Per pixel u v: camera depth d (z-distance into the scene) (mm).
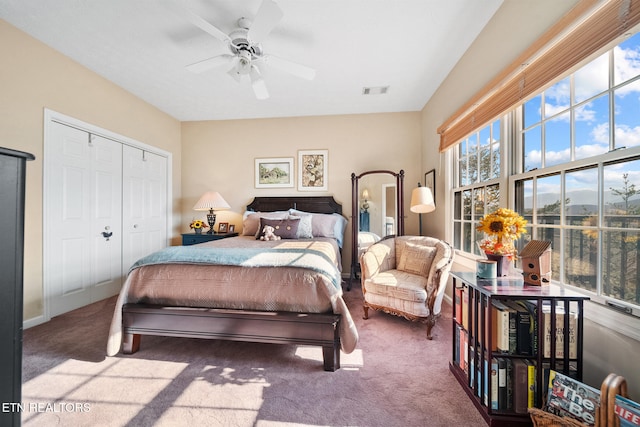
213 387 1497
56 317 2514
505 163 1909
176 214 4270
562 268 1460
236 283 1756
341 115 4070
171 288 1806
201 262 1814
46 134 2426
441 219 3107
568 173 1424
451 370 1639
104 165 3080
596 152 1271
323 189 4098
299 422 1249
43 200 2412
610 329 1164
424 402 1384
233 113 4047
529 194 1724
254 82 2498
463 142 2684
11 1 1898
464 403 1377
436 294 2088
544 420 1058
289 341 1658
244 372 1639
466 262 2504
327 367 1645
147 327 1790
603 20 1133
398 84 3111
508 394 1234
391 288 2268
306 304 1693
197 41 2354
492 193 2154
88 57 2611
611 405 912
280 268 1764
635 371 1066
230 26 2143
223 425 1230
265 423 1243
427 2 1886
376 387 1501
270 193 4211
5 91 2146
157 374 1615
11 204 655
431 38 2277
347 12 1973
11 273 656
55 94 2500
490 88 1923
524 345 1237
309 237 3416
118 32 2238
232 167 4289
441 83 3082
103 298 3074
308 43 2338
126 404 1365
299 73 2365
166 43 2381
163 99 3561
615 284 1177
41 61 2379
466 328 1522
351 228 3980
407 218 3898
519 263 1798
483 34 2146
